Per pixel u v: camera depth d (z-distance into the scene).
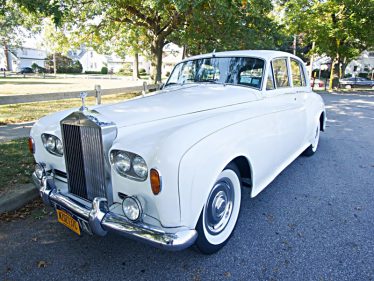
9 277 2.20
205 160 2.04
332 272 2.25
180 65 4.29
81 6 12.19
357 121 9.35
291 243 2.63
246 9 10.87
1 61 68.56
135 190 2.09
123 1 11.73
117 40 15.65
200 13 10.11
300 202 3.45
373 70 41.38
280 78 3.81
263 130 2.84
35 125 2.95
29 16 12.14
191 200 1.99
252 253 2.48
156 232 1.95
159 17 13.25
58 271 2.27
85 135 2.28
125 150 2.07
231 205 2.60
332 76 24.62
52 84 22.23
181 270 2.28
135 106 2.86
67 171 2.52
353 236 2.74
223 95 3.19
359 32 20.34
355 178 4.25
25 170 3.93
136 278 2.20
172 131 2.15
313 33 21.64
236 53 3.83
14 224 2.92
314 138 5.16
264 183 3.03
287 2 21.92
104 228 2.11
